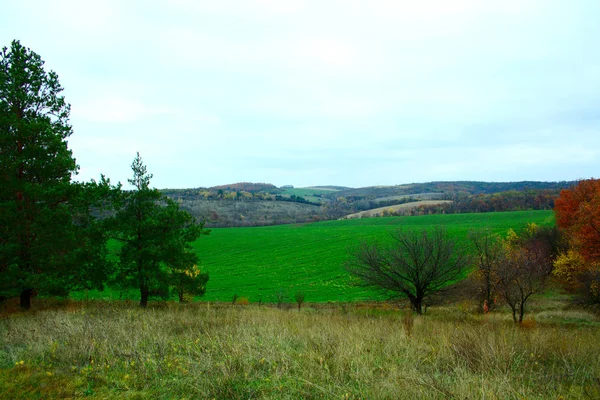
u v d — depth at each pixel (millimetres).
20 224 14773
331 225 97562
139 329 9492
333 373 6129
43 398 5156
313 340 8109
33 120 15555
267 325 10328
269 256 62844
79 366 6680
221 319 12406
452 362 6656
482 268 26984
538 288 20188
